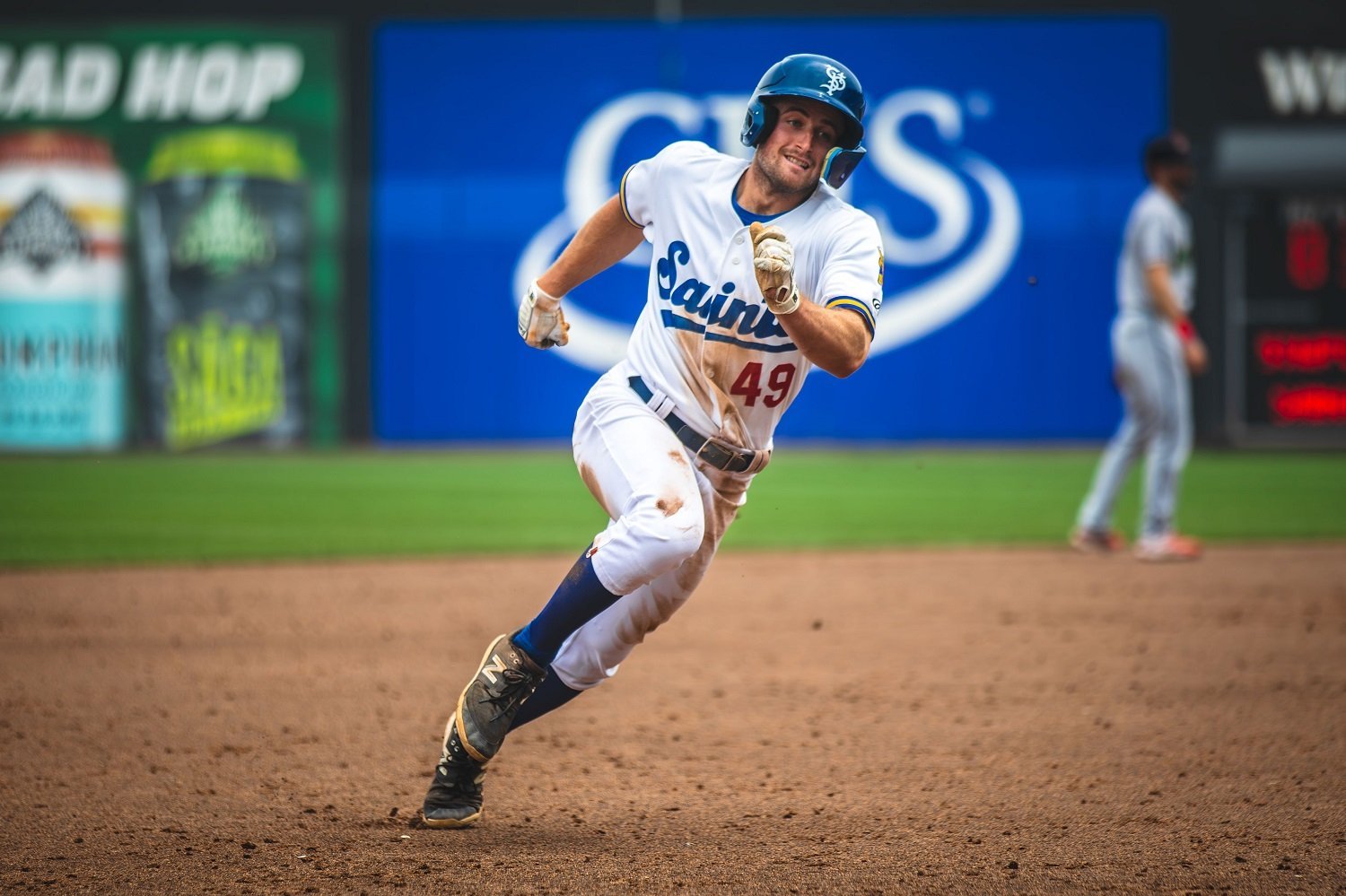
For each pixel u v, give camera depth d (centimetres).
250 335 6819
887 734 1819
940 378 6825
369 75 6819
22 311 6694
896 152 6769
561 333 1461
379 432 6888
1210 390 6781
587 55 6812
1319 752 1702
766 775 1612
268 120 6800
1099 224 6756
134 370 6769
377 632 2578
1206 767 1633
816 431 6875
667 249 1353
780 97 1282
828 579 3225
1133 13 6744
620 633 1391
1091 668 2242
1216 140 6762
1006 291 6788
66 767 1639
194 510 4481
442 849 1316
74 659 2319
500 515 4381
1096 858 1287
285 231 6812
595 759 1694
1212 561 3438
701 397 1341
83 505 4612
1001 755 1698
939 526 4194
